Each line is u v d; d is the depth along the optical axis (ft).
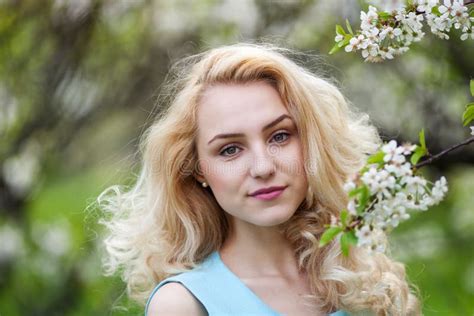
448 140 12.61
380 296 6.68
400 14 5.23
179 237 6.62
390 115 12.91
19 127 14.48
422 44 12.41
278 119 5.95
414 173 4.60
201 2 13.75
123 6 13.96
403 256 14.14
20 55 14.21
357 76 13.10
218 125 5.94
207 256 6.54
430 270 13.99
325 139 6.35
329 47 13.00
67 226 15.29
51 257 14.93
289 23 13.09
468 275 13.99
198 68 6.43
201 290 6.14
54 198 15.47
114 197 7.65
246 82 6.05
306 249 6.53
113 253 7.23
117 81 14.11
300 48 12.56
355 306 6.53
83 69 14.15
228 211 5.96
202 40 12.54
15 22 14.14
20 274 14.88
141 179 7.19
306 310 6.33
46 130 14.55
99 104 14.24
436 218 14.35
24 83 14.28
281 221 5.84
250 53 6.22
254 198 5.82
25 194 15.12
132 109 14.20
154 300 6.22
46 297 14.52
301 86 6.18
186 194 6.55
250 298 6.15
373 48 5.27
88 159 15.05
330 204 6.38
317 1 13.00
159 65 13.83
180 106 6.35
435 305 13.70
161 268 6.63
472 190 14.79
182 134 6.32
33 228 15.24
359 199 4.50
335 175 6.36
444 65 12.54
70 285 14.42
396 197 4.53
